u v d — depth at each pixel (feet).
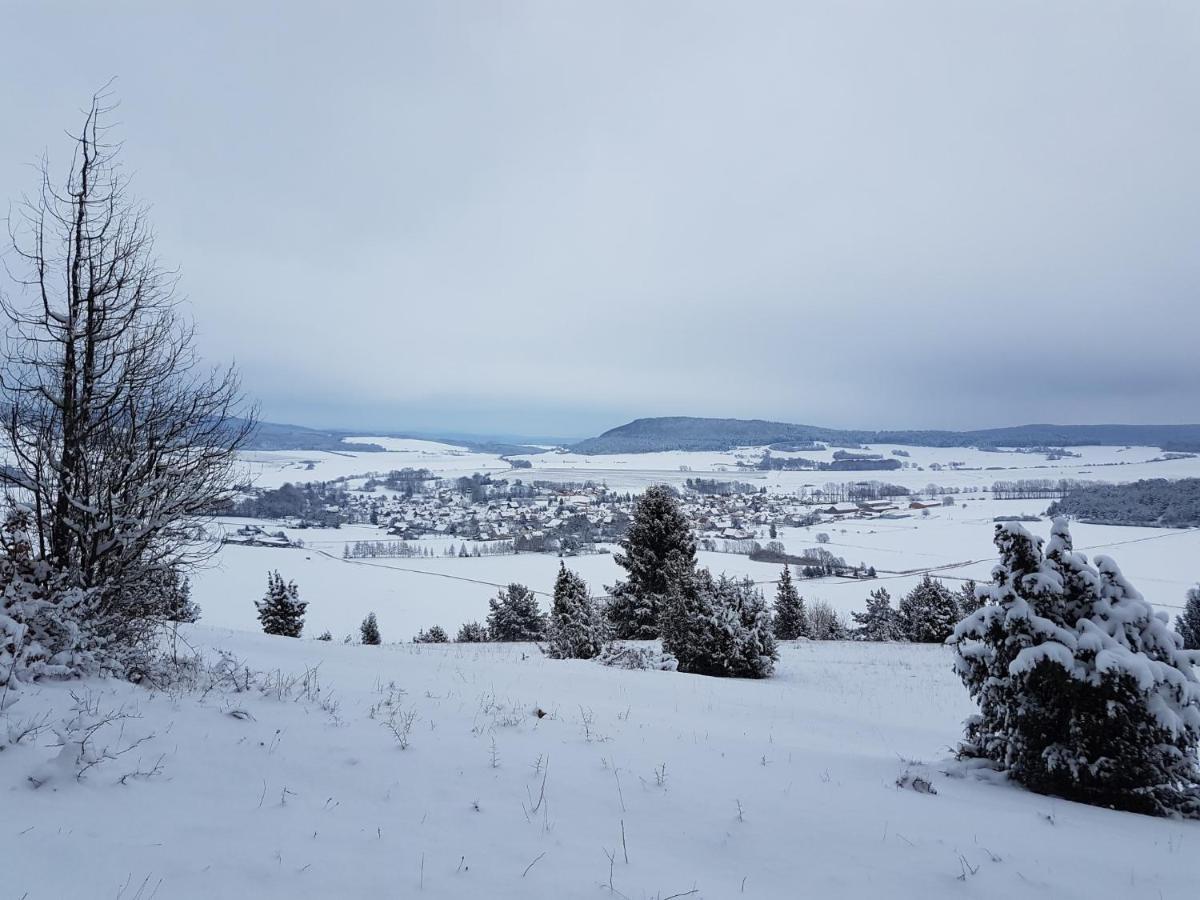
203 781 16.38
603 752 23.22
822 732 36.78
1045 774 25.02
